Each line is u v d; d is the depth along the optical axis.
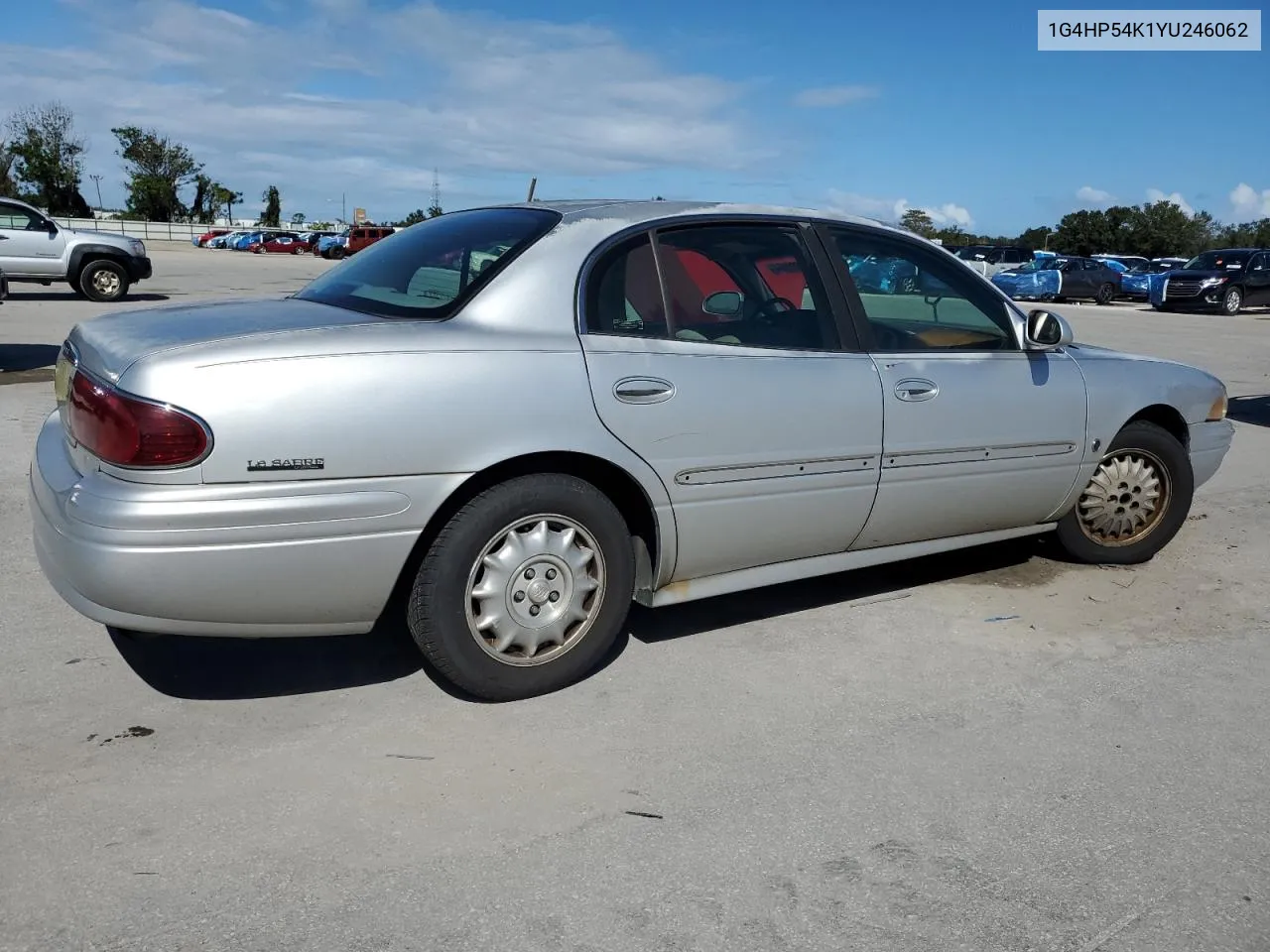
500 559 3.31
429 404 3.08
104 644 3.81
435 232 3.96
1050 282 30.11
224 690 3.49
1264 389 11.70
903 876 2.62
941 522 4.34
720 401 3.60
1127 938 2.42
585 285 3.45
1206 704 3.63
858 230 4.16
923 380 4.10
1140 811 2.95
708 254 3.75
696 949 2.33
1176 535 5.68
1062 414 4.54
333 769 3.02
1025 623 4.33
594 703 3.48
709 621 4.23
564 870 2.59
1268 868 2.71
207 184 91.12
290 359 2.95
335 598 3.08
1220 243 83.50
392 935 2.34
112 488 2.88
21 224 17.81
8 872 2.51
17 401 8.31
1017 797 3.00
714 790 2.98
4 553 4.71
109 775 2.95
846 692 3.63
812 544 3.99
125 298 18.97
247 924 2.36
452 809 2.84
